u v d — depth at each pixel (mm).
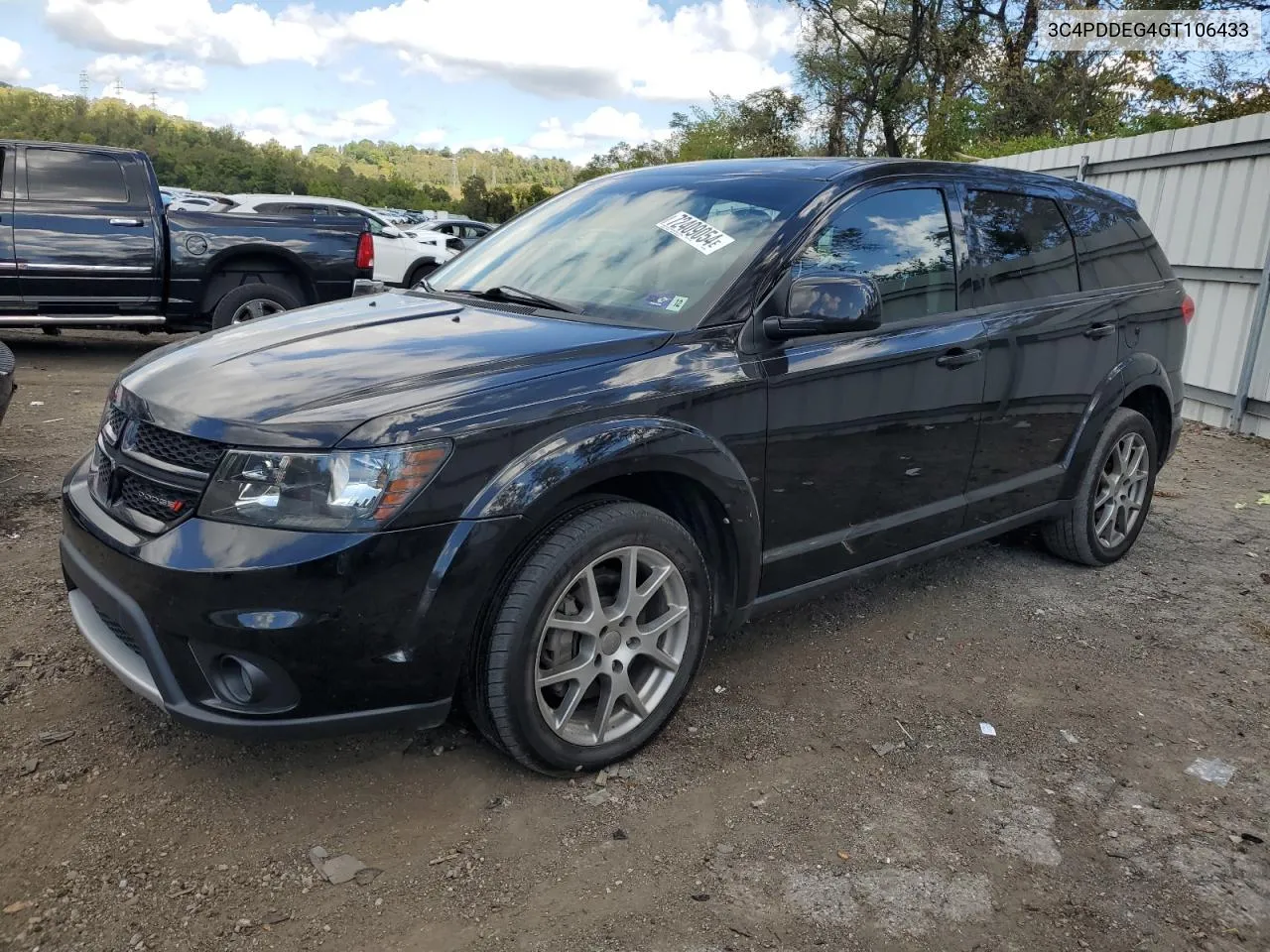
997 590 4461
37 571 4070
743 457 3031
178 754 2867
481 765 2889
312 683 2387
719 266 3201
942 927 2322
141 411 2668
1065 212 4410
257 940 2197
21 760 2799
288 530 2332
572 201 4051
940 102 24062
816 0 30609
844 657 3709
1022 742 3164
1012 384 3939
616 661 2824
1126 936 2320
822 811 2746
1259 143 7633
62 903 2273
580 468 2598
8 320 8125
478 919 2285
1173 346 4914
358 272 9203
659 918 2307
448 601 2459
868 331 3377
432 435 2424
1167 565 4891
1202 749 3170
